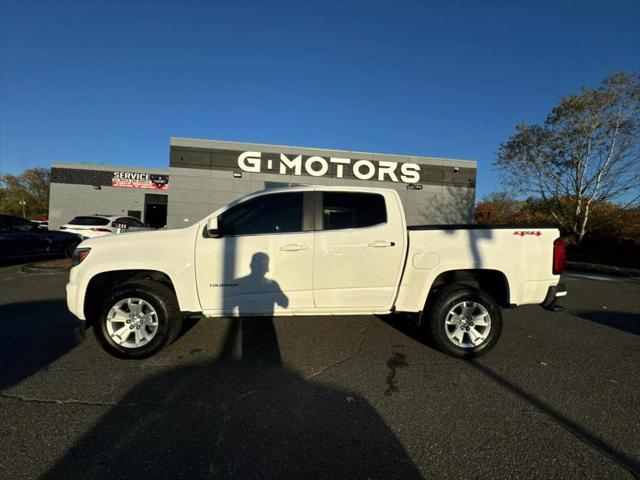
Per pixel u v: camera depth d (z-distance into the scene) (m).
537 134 23.45
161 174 29.14
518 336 4.98
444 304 4.02
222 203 15.56
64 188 28.09
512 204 43.28
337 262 4.02
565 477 2.18
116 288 3.82
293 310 4.04
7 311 5.67
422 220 16.53
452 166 16.73
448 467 2.25
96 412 2.80
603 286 10.31
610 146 21.44
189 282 3.90
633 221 19.64
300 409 2.91
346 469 2.22
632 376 3.66
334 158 16.05
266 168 15.73
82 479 2.08
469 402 3.07
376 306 4.14
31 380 3.33
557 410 2.96
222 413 2.82
